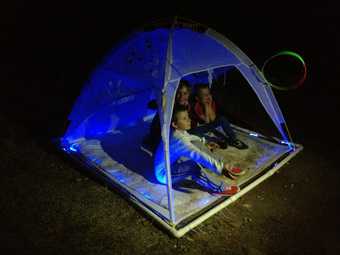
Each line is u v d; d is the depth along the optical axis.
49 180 3.90
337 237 3.42
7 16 8.47
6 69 6.38
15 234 3.21
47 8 9.21
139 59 3.87
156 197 3.63
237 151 4.47
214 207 3.54
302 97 6.29
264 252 3.19
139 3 9.91
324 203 3.85
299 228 3.49
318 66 7.45
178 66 3.62
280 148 4.61
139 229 3.34
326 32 8.91
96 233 3.27
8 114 5.11
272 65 7.44
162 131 3.43
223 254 3.14
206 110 4.51
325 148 4.88
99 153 4.30
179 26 4.00
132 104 4.77
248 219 3.55
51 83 6.11
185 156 3.73
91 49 7.45
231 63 4.06
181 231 3.23
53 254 3.04
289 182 4.13
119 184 3.78
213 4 10.22
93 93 4.31
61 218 3.41
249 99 6.14
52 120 5.08
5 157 4.19
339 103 6.15
